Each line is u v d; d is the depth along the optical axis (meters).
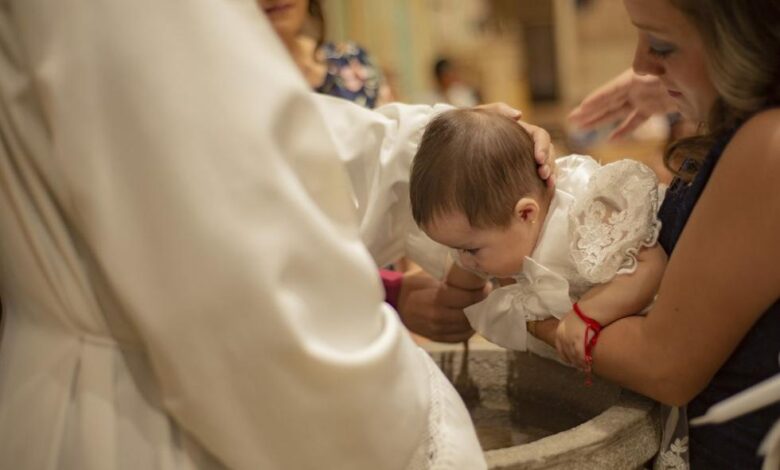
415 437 0.74
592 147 3.34
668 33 0.89
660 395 0.94
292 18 1.40
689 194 0.95
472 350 1.33
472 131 1.08
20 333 0.75
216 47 0.65
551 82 4.90
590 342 1.00
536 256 1.08
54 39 0.64
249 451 0.69
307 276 0.67
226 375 0.67
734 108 0.88
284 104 0.66
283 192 0.65
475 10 4.59
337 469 0.71
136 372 0.73
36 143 0.67
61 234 0.69
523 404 1.29
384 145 1.24
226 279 0.64
